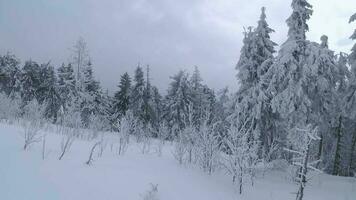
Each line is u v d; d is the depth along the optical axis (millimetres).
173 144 21859
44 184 8883
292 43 19953
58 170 9953
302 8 20562
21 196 8031
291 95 19469
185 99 42656
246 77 22062
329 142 29453
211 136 14648
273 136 21609
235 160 13523
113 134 24203
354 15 21500
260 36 22422
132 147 17156
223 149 16672
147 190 9914
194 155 15758
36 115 17078
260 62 22516
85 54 38781
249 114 21438
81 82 38781
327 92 21438
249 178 15859
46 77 51344
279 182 17078
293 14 20719
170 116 42250
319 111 21250
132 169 11734
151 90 49094
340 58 24672
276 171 19562
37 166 9891
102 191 9305
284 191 15203
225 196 12148
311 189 16656
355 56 22125
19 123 20844
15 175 8977
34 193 8320
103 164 11555
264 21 22516
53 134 16156
